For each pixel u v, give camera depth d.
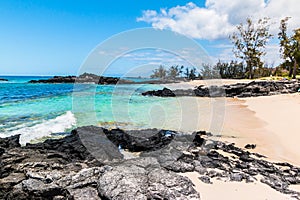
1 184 4.38
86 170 4.86
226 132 9.77
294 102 19.44
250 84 27.31
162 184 4.48
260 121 12.06
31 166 5.27
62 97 24.19
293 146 8.01
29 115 14.16
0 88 36.97
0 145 6.85
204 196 4.49
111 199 3.96
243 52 48.00
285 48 44.78
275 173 5.74
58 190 4.10
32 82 54.62
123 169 4.98
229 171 5.75
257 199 4.46
